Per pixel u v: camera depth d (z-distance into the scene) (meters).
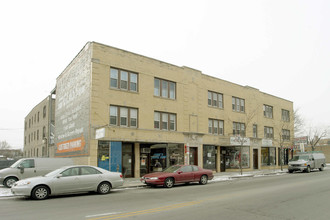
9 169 16.61
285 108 39.72
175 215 8.19
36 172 17.09
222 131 28.83
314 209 9.07
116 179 13.70
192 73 26.33
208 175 18.06
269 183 17.20
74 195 12.89
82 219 7.74
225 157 29.53
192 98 25.95
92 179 12.90
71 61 24.02
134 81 21.95
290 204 9.91
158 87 23.53
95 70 19.73
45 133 32.78
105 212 8.67
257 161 32.78
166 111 23.56
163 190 14.67
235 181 19.27
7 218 7.97
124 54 21.47
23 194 11.36
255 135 33.25
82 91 20.89
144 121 21.89
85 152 19.34
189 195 12.42
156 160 23.20
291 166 28.41
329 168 34.78
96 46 20.06
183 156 24.30
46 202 10.91
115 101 20.47
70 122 23.00
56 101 28.00
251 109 32.81
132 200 11.13
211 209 9.06
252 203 10.12
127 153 21.69
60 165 17.94
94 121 19.25
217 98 28.88
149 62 22.95
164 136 22.86
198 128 26.00
